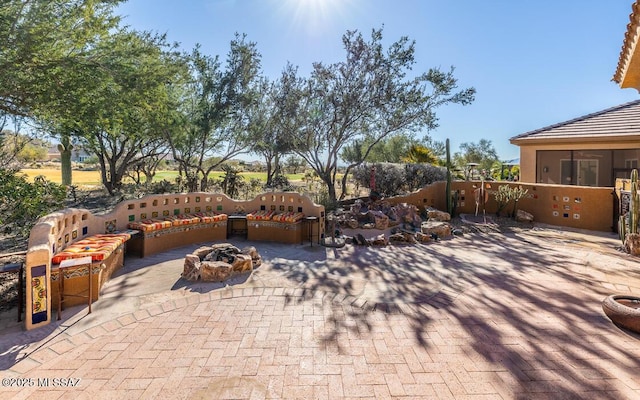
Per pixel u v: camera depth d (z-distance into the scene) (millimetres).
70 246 5395
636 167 12438
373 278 6008
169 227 7816
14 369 3197
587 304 4777
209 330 4031
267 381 3045
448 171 13188
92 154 23469
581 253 7762
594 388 2912
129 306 4688
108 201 17234
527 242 9102
